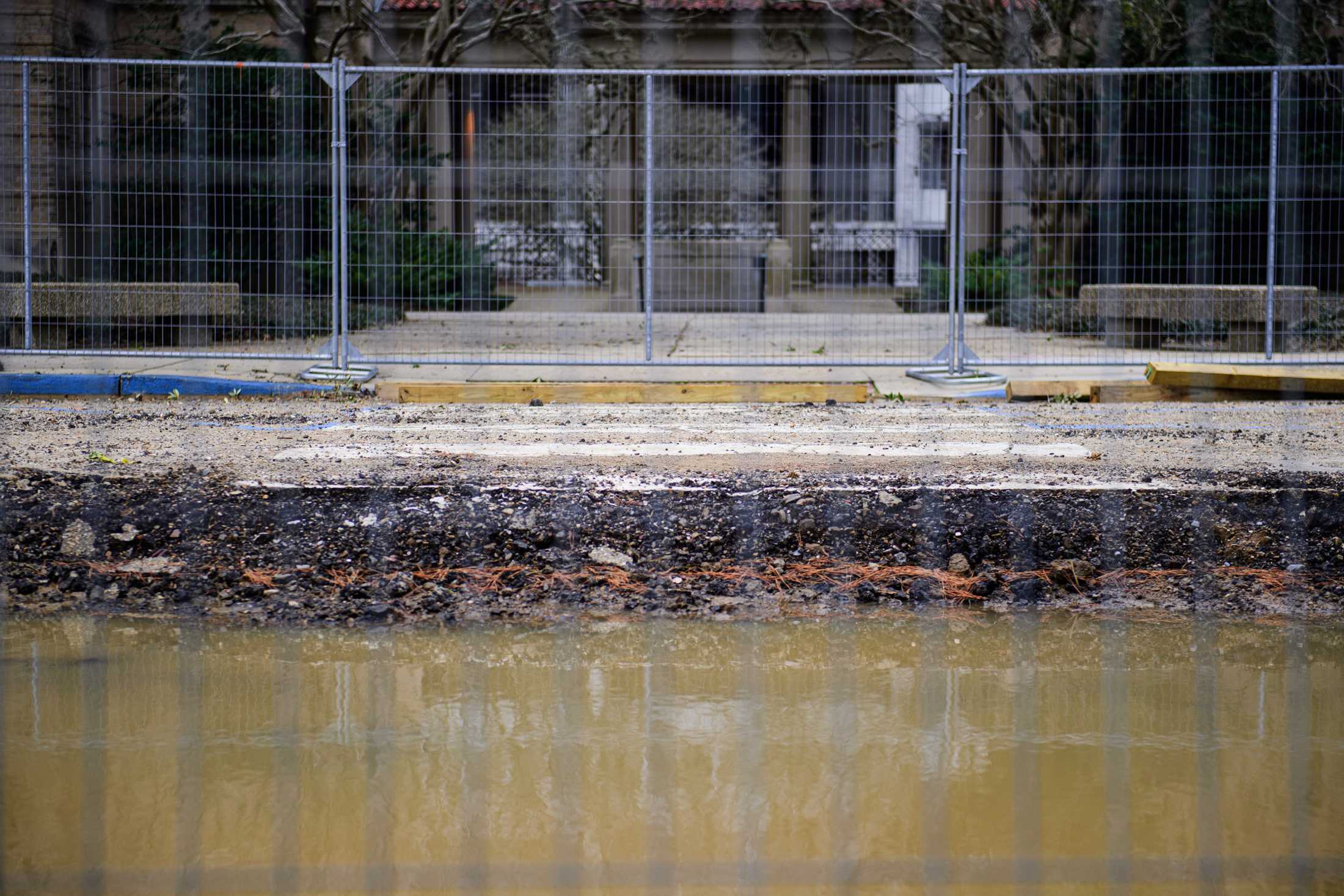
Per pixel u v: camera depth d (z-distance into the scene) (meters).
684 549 4.99
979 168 15.66
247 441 6.74
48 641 4.12
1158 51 15.05
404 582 4.64
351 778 3.05
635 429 7.37
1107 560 4.92
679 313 15.98
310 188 13.61
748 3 18.73
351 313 13.39
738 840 2.71
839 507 5.30
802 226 18.45
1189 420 7.74
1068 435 7.12
